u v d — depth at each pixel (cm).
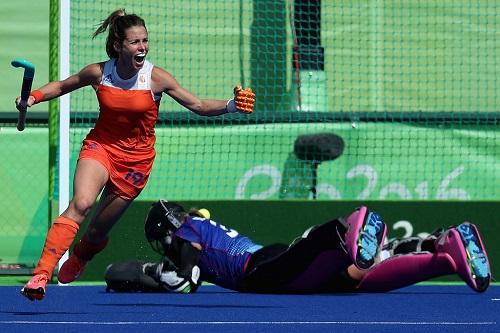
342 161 4362
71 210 2542
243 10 4644
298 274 3189
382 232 2848
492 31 4788
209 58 4628
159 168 4281
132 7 4566
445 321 2486
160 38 4603
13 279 3894
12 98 4684
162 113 4306
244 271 3247
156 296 3183
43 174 4350
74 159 4150
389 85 4750
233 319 2520
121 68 2572
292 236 3919
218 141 4322
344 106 4728
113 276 3303
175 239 3275
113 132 2586
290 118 4369
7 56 4697
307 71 4612
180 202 3884
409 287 3569
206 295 3225
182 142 4303
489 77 4794
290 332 2256
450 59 4759
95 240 2764
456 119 4419
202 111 2638
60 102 3775
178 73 4622
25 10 4716
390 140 4394
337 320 2505
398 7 4766
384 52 4753
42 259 2509
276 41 4641
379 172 4378
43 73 4725
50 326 2347
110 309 2769
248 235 3906
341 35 4725
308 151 4325
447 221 3959
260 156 4341
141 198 4262
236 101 2631
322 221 3922
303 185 4344
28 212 4325
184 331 2261
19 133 4353
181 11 4612
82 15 4488
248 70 4641
